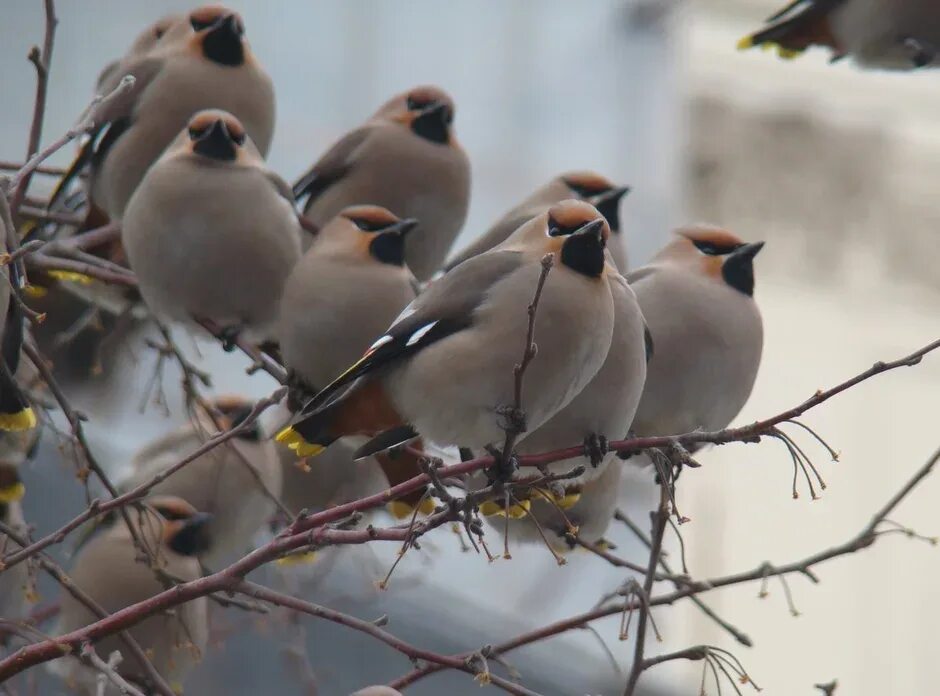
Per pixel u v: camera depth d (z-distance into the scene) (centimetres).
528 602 1764
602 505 1102
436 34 2011
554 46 2073
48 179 1688
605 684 1762
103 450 1484
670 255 1136
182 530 1193
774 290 2675
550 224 895
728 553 2441
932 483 2553
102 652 1130
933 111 2791
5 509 1131
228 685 1522
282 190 1170
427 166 1299
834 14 1188
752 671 2369
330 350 1093
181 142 1165
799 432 2567
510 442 801
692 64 2706
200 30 1283
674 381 1098
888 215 2738
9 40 1773
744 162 2695
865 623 2464
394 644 848
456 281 889
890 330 2684
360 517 823
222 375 1703
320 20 1933
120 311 1288
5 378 888
